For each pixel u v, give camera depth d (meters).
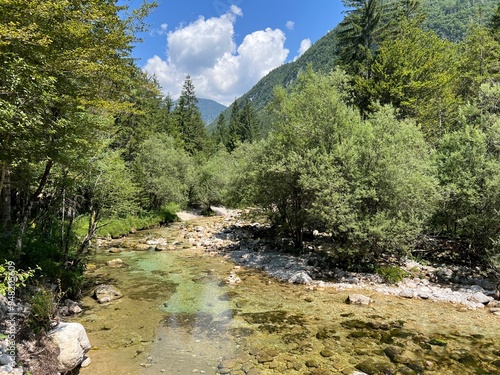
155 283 14.17
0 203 13.69
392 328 9.41
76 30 7.58
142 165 33.75
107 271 16.08
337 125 16.34
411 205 13.70
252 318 10.32
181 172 39.31
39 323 7.10
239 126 81.62
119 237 25.56
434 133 24.41
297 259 17.00
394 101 25.59
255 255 18.70
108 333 9.22
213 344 8.55
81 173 12.39
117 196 14.11
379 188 13.73
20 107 6.77
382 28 31.02
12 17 6.35
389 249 14.33
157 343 8.61
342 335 8.98
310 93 17.45
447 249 15.82
